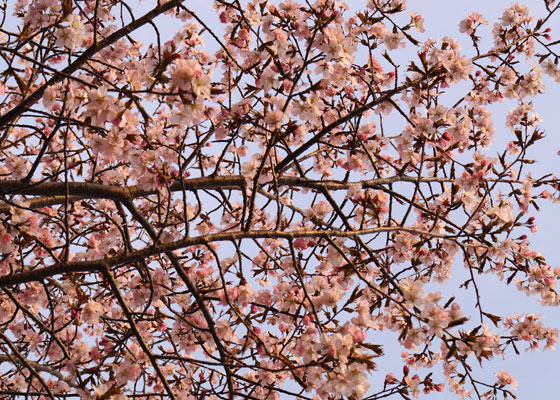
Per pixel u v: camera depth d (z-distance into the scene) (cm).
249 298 431
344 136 529
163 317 473
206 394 484
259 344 418
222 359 434
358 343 347
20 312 552
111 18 512
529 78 567
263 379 430
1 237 375
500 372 479
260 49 480
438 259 536
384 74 548
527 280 523
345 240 464
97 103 332
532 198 562
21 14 482
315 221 463
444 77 487
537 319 488
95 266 405
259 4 490
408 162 508
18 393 432
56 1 400
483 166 501
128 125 379
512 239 486
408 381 408
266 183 500
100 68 516
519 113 590
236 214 578
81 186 441
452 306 405
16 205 362
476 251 493
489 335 425
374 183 501
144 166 413
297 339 418
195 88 307
